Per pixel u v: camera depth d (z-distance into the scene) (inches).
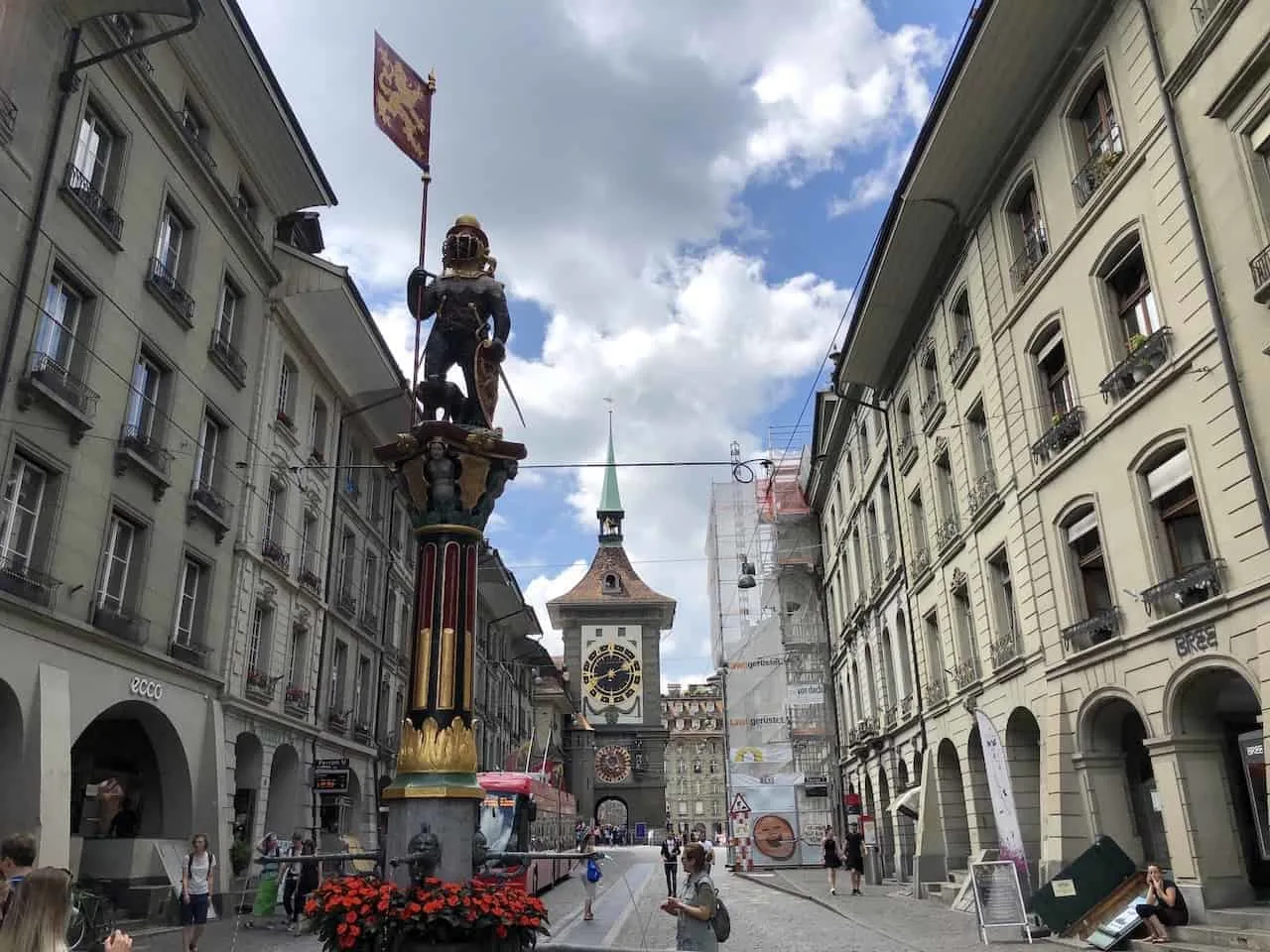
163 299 743.7
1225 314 493.7
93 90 663.1
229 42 797.9
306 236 1106.7
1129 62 579.2
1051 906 568.7
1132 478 577.3
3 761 557.3
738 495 1975.9
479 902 259.4
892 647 1161.4
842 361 1121.4
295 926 663.8
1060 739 652.1
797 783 1547.7
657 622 3393.2
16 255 577.9
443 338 341.4
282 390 1000.9
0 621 552.1
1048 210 682.2
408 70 384.8
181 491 768.3
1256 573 470.3
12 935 161.9
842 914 770.2
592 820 3115.2
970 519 832.3
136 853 676.7
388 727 1306.6
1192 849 512.7
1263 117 471.8
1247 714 589.3
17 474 588.4
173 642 746.2
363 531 1234.0
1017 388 728.3
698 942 297.1
